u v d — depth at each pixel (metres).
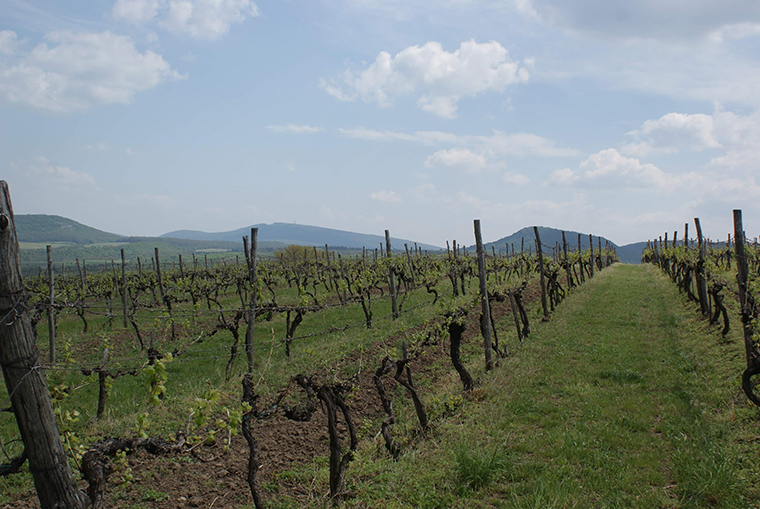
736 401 7.57
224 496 5.78
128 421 7.97
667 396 8.29
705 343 11.48
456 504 5.29
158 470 6.38
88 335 16.62
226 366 11.30
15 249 3.35
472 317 17.30
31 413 3.36
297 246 57.00
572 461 6.12
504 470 5.88
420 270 28.50
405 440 7.30
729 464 5.48
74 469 6.15
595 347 12.08
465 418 7.82
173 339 15.47
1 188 3.26
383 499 5.46
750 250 23.20
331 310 20.25
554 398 8.59
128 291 23.25
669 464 5.93
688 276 18.61
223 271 30.39
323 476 6.19
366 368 11.00
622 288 24.97
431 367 11.34
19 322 3.33
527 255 33.84
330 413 5.71
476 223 10.81
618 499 5.07
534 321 16.33
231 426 4.68
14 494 5.75
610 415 7.58
